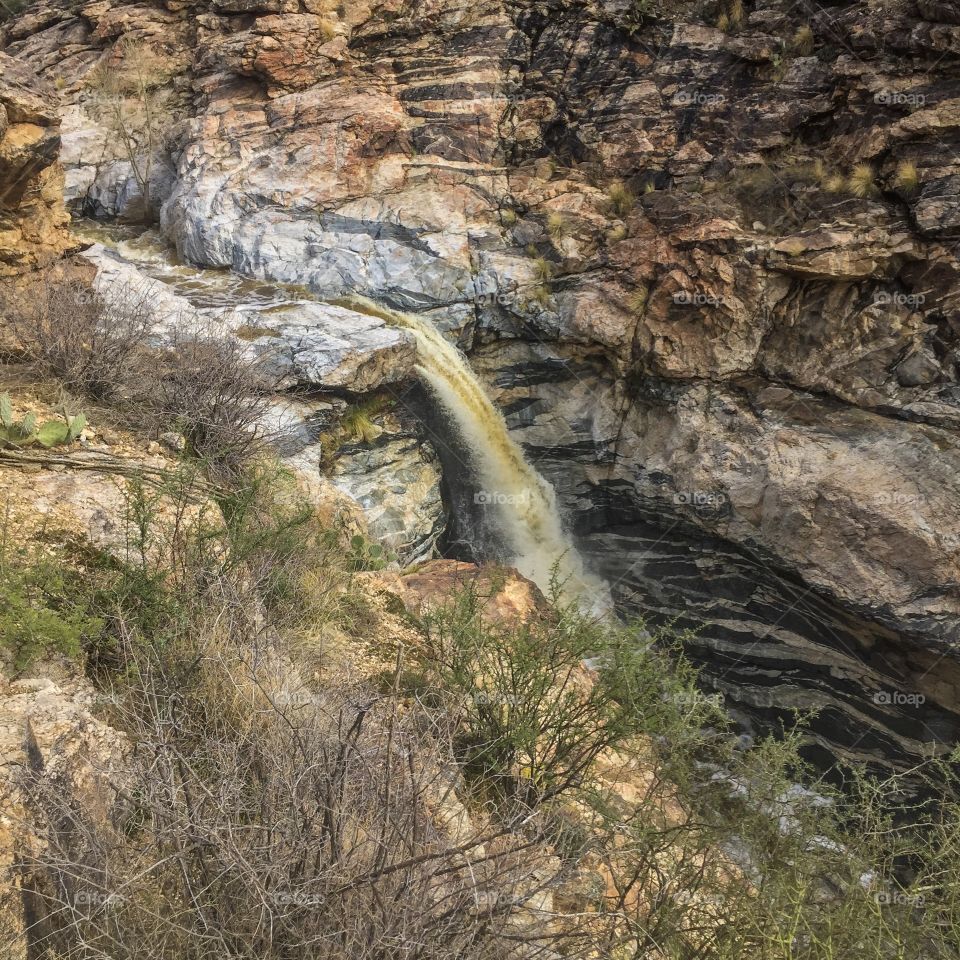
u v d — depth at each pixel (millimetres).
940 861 2980
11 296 5891
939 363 8945
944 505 8195
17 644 3045
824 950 2516
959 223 9000
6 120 5652
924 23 9922
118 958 2078
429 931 2135
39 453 4738
